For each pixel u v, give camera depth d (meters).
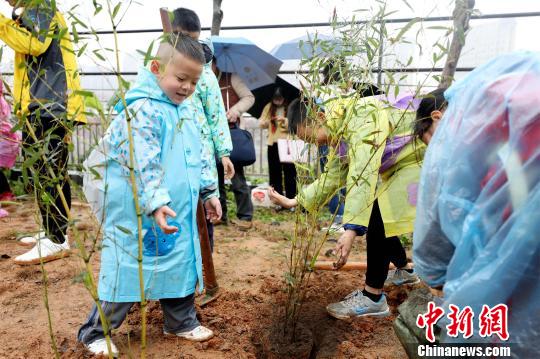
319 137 2.40
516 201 1.13
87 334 2.13
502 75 1.22
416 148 2.40
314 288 3.09
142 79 2.00
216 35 5.58
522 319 1.24
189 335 2.33
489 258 1.19
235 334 2.45
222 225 4.91
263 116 5.74
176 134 2.07
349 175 2.30
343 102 2.12
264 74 5.09
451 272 1.30
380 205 2.50
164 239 2.06
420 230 1.42
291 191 5.79
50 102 1.58
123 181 1.93
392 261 3.03
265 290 3.03
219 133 2.95
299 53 5.41
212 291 2.83
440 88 2.11
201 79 2.79
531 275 1.17
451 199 1.26
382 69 2.10
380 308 2.69
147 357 2.18
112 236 2.00
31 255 3.38
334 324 2.66
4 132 1.66
